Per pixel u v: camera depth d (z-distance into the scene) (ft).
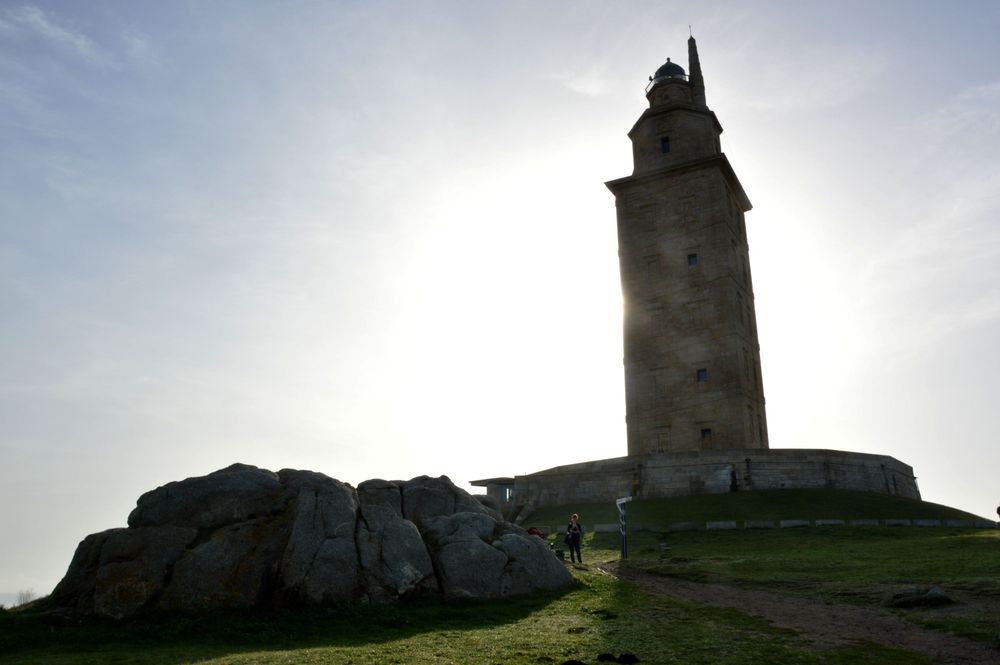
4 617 61.11
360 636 59.82
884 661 48.37
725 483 175.94
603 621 63.62
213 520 71.15
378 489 84.74
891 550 101.86
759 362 219.00
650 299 214.07
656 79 241.96
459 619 65.51
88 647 56.54
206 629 60.70
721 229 209.87
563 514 174.09
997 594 67.36
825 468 181.88
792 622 61.57
